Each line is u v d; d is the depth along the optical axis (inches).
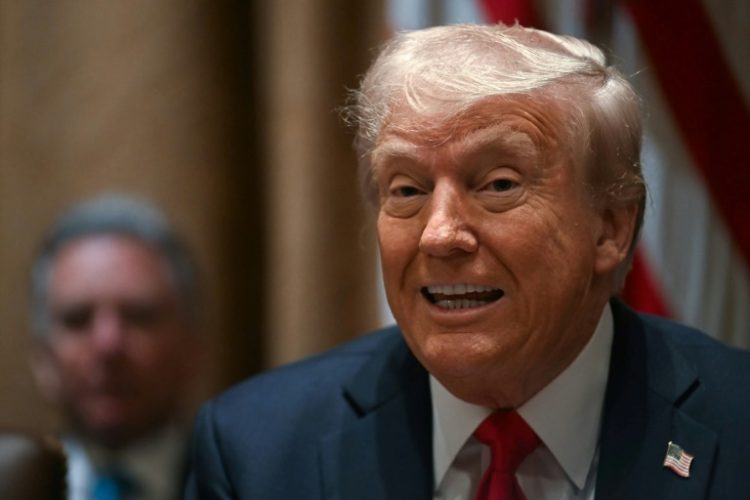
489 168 104.0
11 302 199.3
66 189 200.7
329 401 124.5
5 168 201.2
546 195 105.0
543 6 180.7
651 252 177.3
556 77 105.0
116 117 201.2
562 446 114.3
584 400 115.6
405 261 107.1
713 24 177.8
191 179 201.2
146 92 201.0
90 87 201.3
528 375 110.5
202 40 201.2
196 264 200.4
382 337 132.1
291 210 199.8
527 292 105.1
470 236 103.8
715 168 177.0
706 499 109.3
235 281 202.1
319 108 198.1
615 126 109.2
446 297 107.5
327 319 199.8
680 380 116.9
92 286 193.3
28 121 201.6
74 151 201.2
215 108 201.9
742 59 177.3
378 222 110.1
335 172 199.2
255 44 202.5
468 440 116.4
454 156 103.2
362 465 118.5
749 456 111.1
